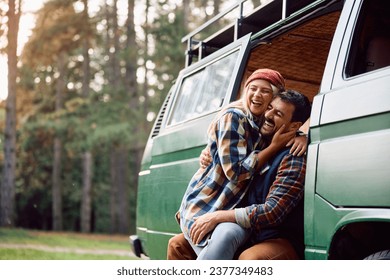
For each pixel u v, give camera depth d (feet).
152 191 20.33
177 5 104.06
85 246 59.67
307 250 11.72
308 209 11.71
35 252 47.75
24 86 100.83
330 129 11.48
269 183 12.57
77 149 93.97
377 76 10.69
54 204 105.19
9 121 80.64
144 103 100.12
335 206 11.03
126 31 97.14
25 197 116.47
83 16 94.99
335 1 13.65
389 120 10.13
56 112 95.66
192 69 20.53
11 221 79.36
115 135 88.63
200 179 13.24
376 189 10.06
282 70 18.75
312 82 19.34
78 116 94.63
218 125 12.96
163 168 19.51
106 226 125.59
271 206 12.18
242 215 12.24
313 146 11.81
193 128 17.75
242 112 12.84
